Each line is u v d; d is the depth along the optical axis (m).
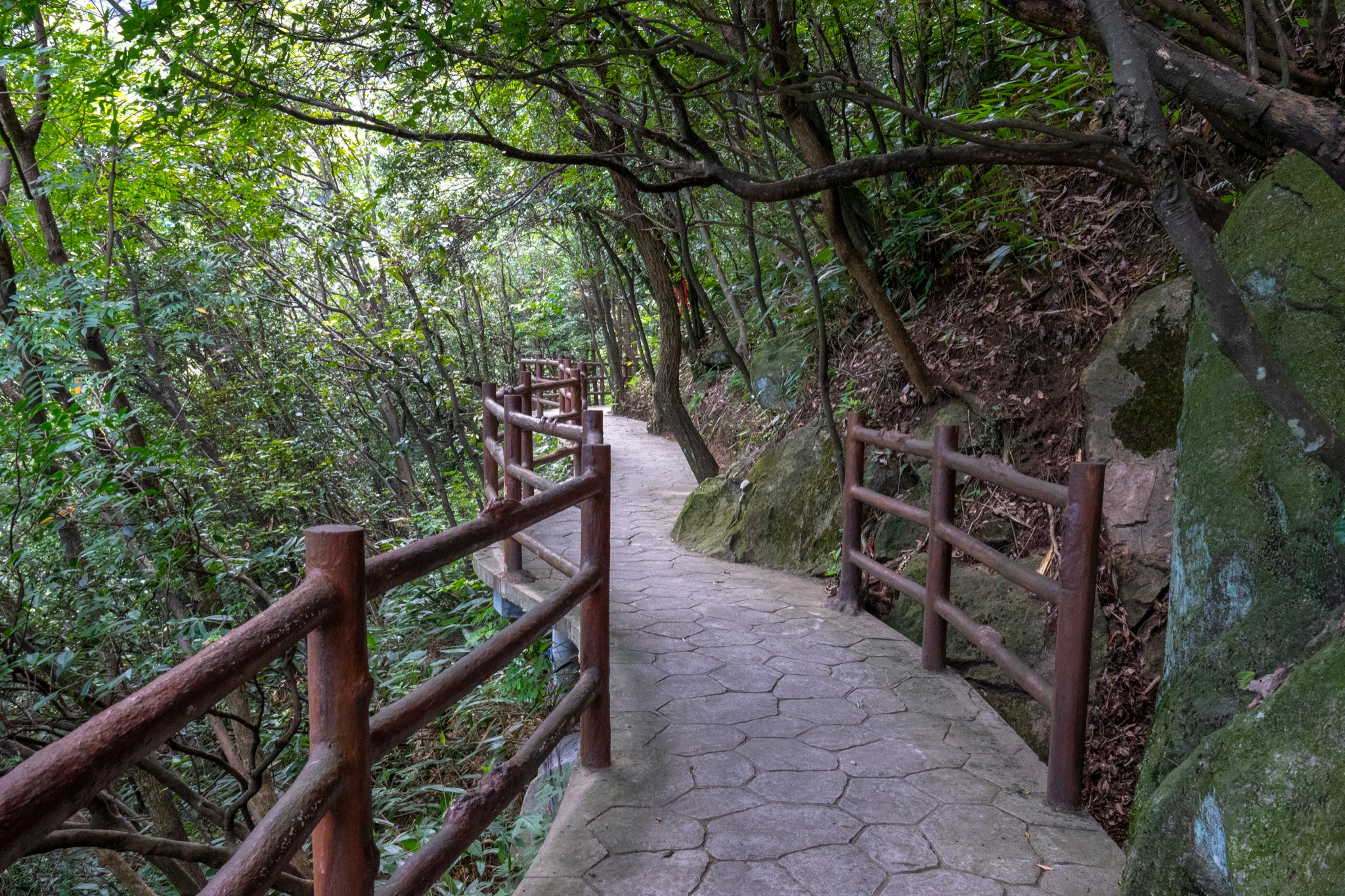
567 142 7.43
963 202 5.32
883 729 3.12
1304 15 2.92
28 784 0.84
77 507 5.57
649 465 10.39
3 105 5.78
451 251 8.91
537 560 5.42
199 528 5.51
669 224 8.43
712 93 4.14
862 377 5.79
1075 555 2.53
